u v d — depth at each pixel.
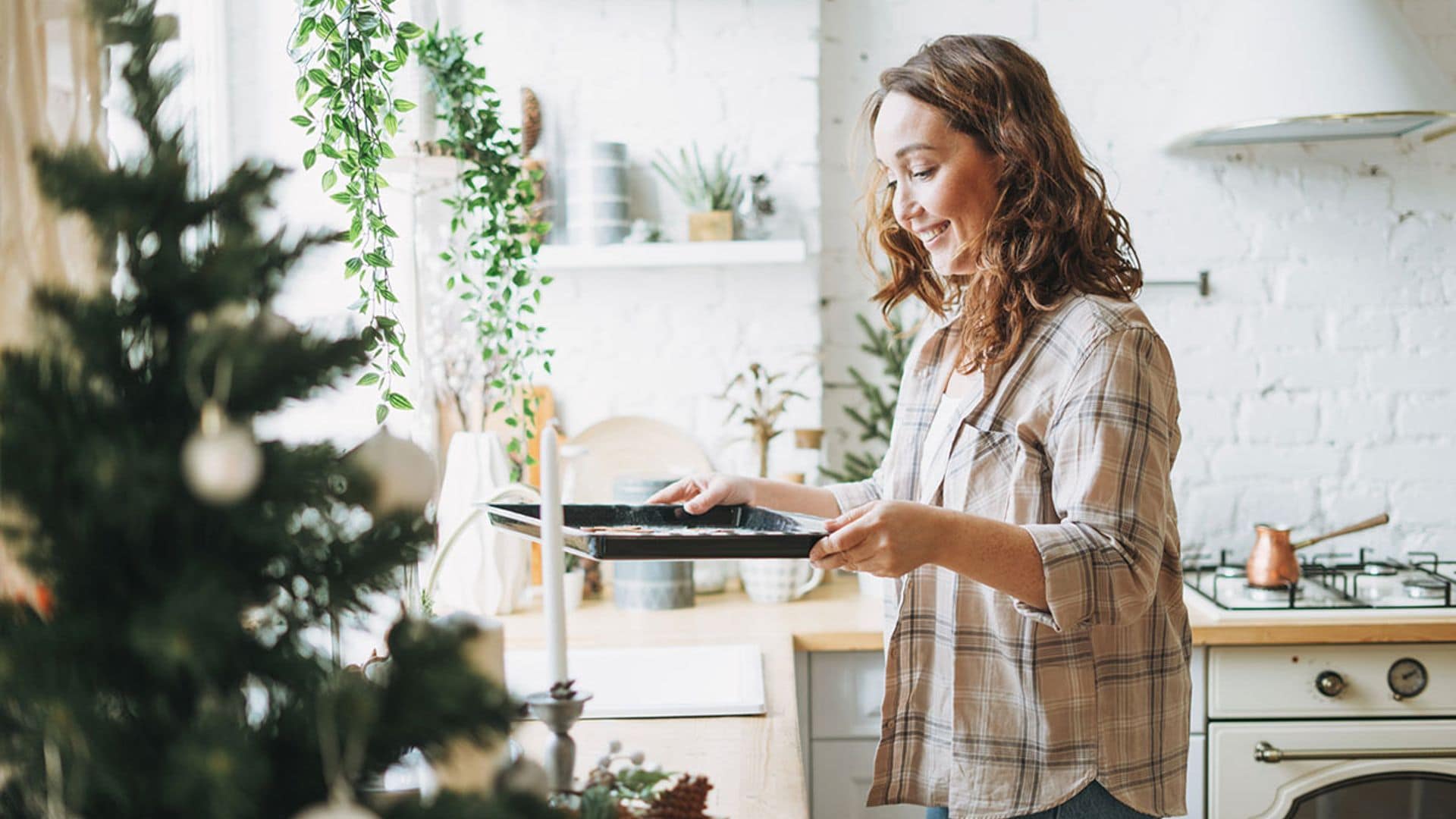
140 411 0.72
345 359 0.77
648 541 1.39
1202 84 2.77
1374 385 3.04
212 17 2.24
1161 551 1.48
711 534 1.41
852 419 3.05
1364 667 2.47
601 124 2.91
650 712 1.84
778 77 2.91
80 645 0.66
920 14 3.02
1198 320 3.05
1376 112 2.60
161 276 0.72
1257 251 3.04
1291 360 3.05
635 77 2.91
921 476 1.80
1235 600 2.61
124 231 0.73
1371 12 2.65
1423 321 3.04
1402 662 2.47
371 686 0.73
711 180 2.90
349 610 0.79
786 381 2.96
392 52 1.90
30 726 0.69
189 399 0.72
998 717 1.59
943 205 1.65
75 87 1.06
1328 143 3.02
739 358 2.95
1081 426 1.49
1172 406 1.57
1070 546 1.40
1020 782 1.57
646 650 2.25
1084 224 1.61
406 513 0.80
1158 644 1.61
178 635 0.62
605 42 2.90
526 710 0.80
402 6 2.46
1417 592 2.63
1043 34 3.03
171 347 0.73
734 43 2.91
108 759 0.65
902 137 1.66
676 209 2.92
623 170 2.80
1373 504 3.05
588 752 1.63
